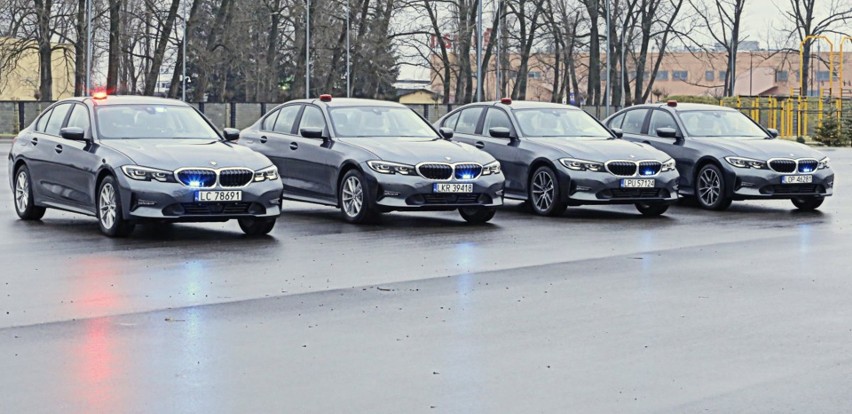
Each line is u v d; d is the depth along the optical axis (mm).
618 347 8547
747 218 18953
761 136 21625
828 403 6961
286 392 7176
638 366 7922
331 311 10031
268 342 8688
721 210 20422
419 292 11086
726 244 15164
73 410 6723
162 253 13766
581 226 17438
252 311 9992
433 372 7727
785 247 14828
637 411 6758
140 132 16172
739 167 20062
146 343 8609
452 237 15812
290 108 19312
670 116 21719
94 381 7418
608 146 19094
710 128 21516
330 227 16938
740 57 142625
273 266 12789
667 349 8484
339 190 17766
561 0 83062
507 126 20078
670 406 6871
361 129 18344
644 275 12250
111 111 16328
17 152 17406
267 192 15281
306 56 70938
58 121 16969
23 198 17359
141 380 7453
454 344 8648
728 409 6816
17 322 9414
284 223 17438
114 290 11023
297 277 11992
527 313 9953
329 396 7082
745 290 11242
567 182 18641
